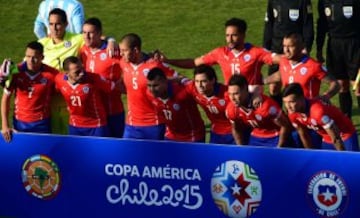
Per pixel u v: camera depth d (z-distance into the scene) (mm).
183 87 40875
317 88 43438
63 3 49938
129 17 66438
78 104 42562
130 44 41688
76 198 38750
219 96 40344
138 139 40469
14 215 39594
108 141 37750
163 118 41844
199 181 37156
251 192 36719
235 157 36562
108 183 38219
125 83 42562
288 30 50219
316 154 35750
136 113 42844
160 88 40125
